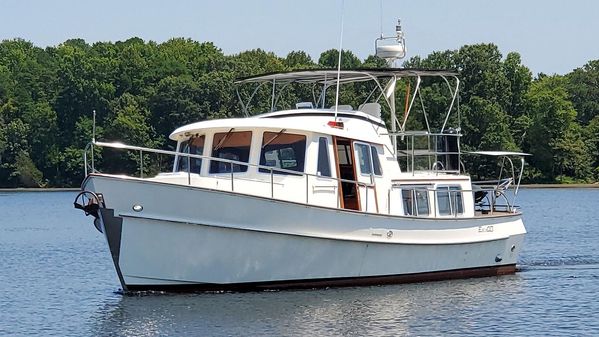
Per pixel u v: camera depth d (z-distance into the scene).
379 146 30.44
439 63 118.19
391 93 32.12
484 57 122.12
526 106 132.62
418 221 29.91
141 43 183.25
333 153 29.03
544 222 65.69
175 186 26.72
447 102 94.75
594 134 138.38
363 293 28.77
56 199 107.44
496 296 29.36
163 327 24.69
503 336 24.27
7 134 127.94
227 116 119.38
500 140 114.31
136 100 128.25
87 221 71.31
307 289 28.56
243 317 25.55
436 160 32.41
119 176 26.81
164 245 27.02
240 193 26.97
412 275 30.33
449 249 31.16
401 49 33.06
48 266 40.16
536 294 29.81
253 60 144.25
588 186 128.12
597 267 36.72
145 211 26.78
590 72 177.00
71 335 25.00
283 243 27.67
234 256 27.41
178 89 121.75
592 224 63.28
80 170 128.12
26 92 141.38
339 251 28.42
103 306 28.58
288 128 28.48
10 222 71.00
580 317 26.52
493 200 34.31
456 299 28.58
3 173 126.62
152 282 27.33
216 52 176.62
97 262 41.44
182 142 29.77
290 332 24.17
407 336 24.11
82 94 133.38
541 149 130.50
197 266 27.30
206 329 24.44
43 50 183.00
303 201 28.41
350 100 56.03
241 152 28.67
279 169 27.88
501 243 33.16
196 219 26.94
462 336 24.23
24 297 31.31
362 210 29.48
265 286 28.06
